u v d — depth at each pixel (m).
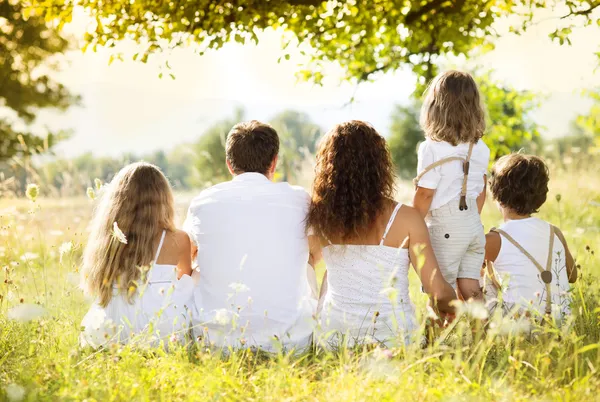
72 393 2.61
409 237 3.49
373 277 3.47
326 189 3.52
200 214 3.69
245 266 3.54
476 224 3.87
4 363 3.11
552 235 3.84
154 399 2.70
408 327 3.45
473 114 3.77
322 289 3.84
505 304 3.67
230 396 2.69
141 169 3.73
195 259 4.00
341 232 3.47
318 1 6.11
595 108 10.38
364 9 6.40
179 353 3.09
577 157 9.60
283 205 3.63
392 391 2.58
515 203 3.92
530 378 2.87
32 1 5.81
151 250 3.62
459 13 6.44
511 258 3.82
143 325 3.49
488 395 2.61
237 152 3.75
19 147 17.83
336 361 3.01
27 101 18.81
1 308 3.76
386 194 3.54
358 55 7.50
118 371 2.87
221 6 5.87
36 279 5.07
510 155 4.03
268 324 3.53
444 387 2.63
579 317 3.48
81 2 5.80
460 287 3.95
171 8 5.77
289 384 2.76
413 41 6.85
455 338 3.13
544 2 6.37
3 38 17.52
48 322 3.43
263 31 5.96
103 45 5.90
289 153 8.41
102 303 3.54
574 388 2.64
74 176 7.79
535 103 10.37
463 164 3.76
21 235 5.56
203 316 3.54
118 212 3.62
